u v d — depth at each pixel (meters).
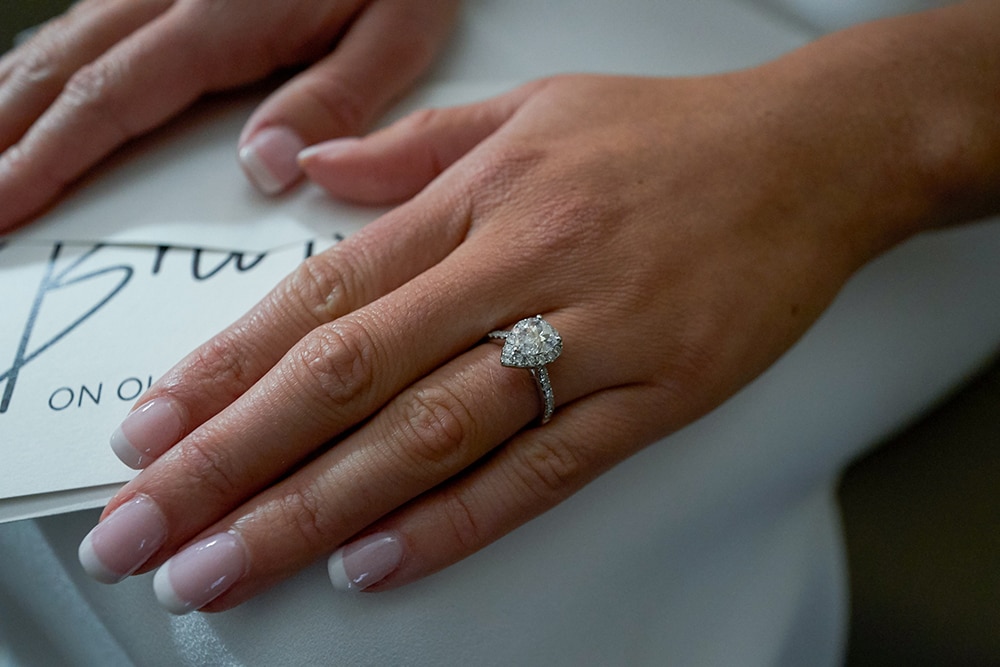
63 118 0.23
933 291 0.24
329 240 0.22
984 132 0.22
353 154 0.22
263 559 0.18
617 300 0.19
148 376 0.20
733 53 0.26
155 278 0.22
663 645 0.21
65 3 0.39
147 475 0.18
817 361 0.22
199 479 0.18
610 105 0.22
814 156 0.21
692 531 0.21
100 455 0.19
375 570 0.18
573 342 0.19
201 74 0.24
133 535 0.17
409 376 0.19
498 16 0.27
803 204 0.21
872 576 0.29
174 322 0.21
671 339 0.20
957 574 0.29
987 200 0.23
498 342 0.19
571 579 0.19
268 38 0.25
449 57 0.26
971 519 0.29
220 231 0.22
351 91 0.24
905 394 0.23
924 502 0.30
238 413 0.18
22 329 0.21
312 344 0.18
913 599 0.29
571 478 0.19
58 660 0.21
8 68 0.25
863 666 0.28
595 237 0.20
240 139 0.23
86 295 0.21
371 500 0.18
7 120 0.24
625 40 0.27
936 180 0.22
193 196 0.23
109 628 0.20
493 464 0.19
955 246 0.24
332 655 0.18
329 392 0.18
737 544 0.22
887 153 0.22
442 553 0.18
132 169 0.24
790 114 0.22
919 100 0.22
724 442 0.21
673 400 0.20
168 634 0.19
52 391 0.20
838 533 0.24
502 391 0.19
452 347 0.19
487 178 0.21
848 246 0.21
